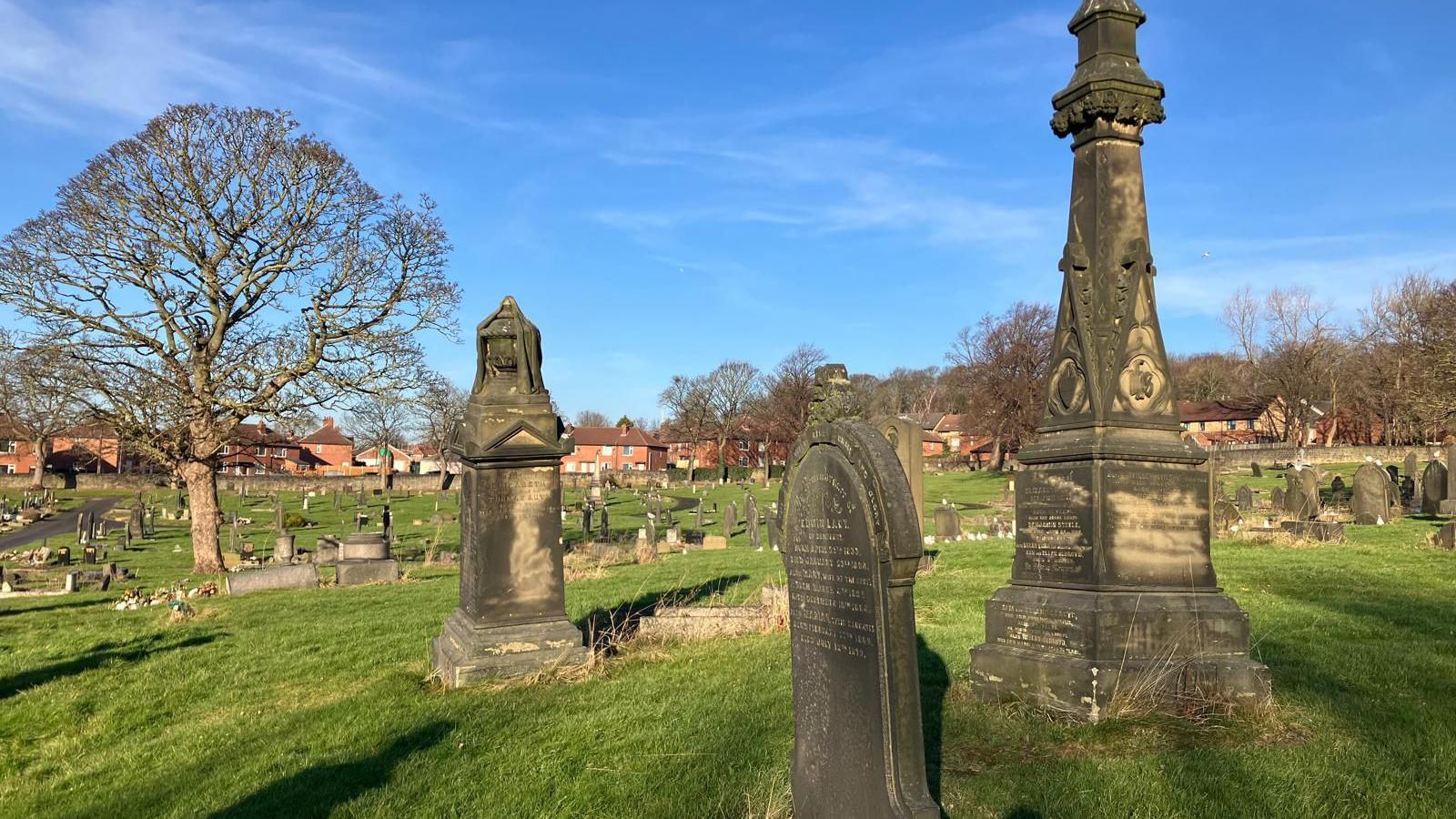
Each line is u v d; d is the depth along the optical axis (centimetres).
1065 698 767
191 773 784
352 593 1959
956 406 12431
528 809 635
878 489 494
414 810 647
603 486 7306
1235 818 540
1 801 777
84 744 930
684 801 623
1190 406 10662
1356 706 729
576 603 1512
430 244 2906
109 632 1525
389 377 2842
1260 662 830
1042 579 855
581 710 856
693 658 1053
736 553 2658
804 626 582
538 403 1069
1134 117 891
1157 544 820
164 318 2639
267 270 2739
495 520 1043
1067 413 870
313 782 715
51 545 3959
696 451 12325
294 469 11425
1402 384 6912
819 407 596
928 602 1340
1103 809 561
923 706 798
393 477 7800
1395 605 1166
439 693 970
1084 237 898
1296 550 1838
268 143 2684
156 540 4147
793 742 709
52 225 2519
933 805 481
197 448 2769
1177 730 701
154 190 2588
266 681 1113
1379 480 2473
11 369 2555
